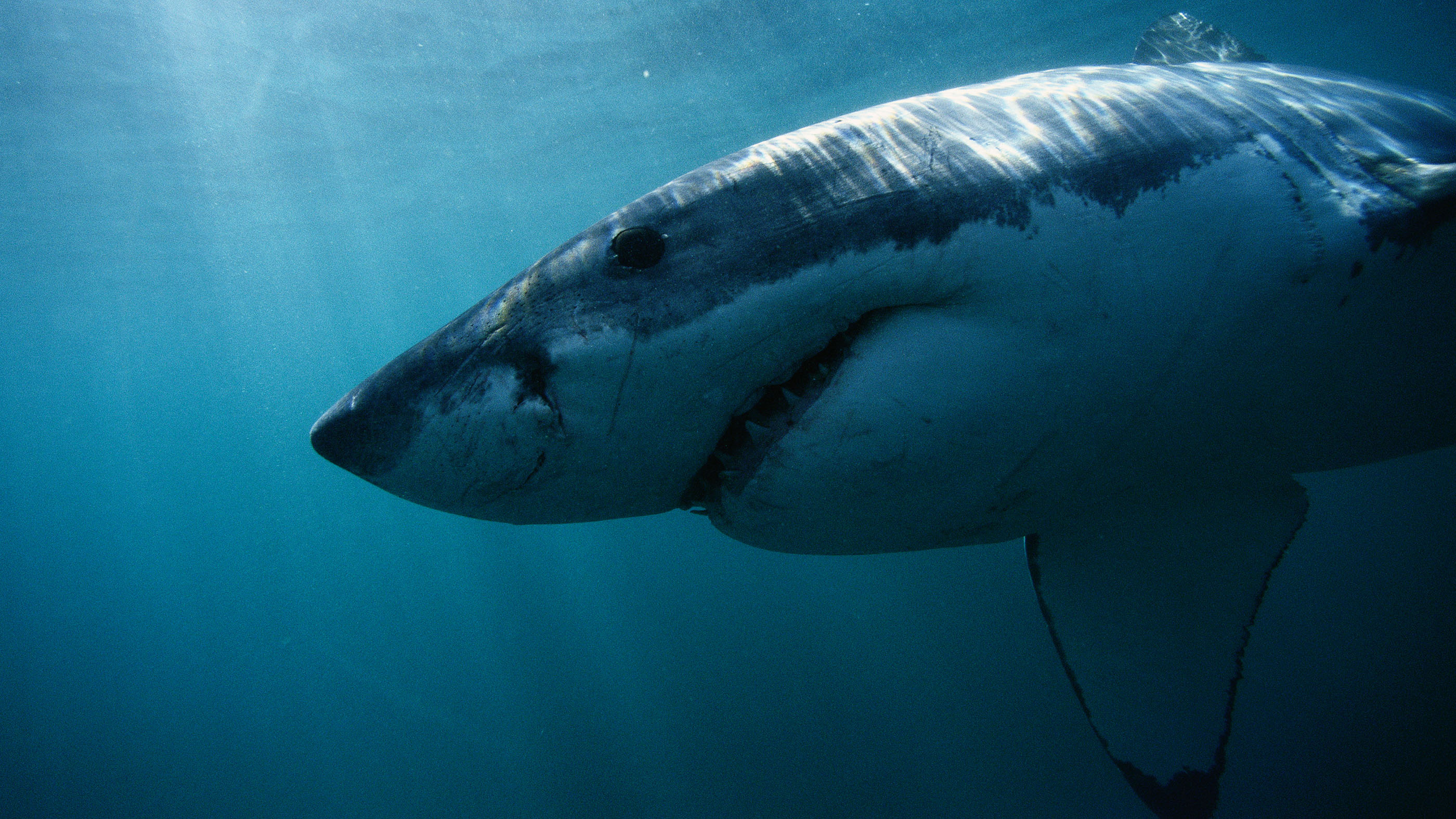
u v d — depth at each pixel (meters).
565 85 13.66
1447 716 10.41
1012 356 1.36
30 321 23.84
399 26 11.07
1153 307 1.41
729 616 26.48
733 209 1.34
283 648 39.19
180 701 34.81
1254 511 2.19
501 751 26.95
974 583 20.97
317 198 18.02
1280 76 1.86
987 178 1.36
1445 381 1.74
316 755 30.59
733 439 1.48
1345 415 1.74
